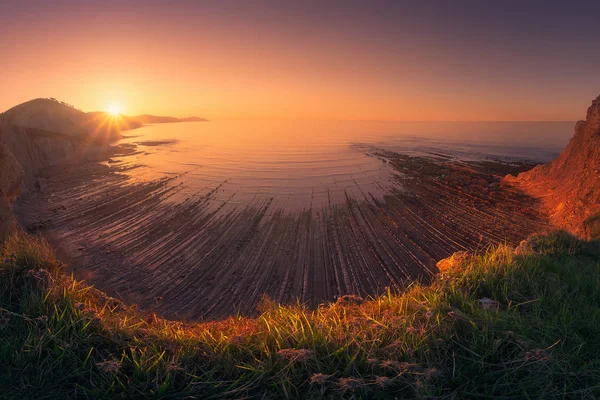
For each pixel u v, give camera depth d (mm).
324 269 14430
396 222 21078
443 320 2717
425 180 34875
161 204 25703
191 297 11961
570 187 22297
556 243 6609
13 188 14500
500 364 2174
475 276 3996
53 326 2574
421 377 2074
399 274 13758
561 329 2654
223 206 25281
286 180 35375
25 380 2125
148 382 2111
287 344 2479
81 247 16688
